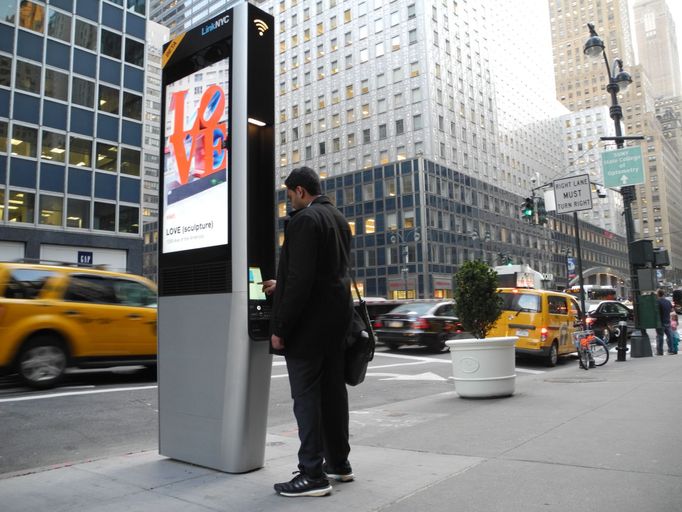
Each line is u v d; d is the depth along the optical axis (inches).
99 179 1222.3
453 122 2234.3
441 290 2022.6
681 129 6771.7
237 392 161.5
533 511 122.9
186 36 184.7
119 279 397.1
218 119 171.3
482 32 2578.7
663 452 171.0
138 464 174.4
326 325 141.7
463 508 126.5
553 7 6264.8
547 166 3297.2
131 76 1302.9
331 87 2384.4
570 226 3356.3
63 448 224.5
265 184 171.3
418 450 188.9
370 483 149.2
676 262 5816.9
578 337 491.8
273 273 170.6
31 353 343.3
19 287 344.8
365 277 2135.8
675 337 633.0
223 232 166.6
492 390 316.5
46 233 1123.3
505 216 2554.1
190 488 147.9
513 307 551.8
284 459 181.6
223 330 164.1
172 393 179.9
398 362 573.6
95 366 375.6
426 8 2142.0
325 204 148.0
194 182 177.0
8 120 1088.8
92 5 1240.2
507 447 187.0
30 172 1112.8
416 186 2038.6
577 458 167.6
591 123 4185.5
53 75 1162.6
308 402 141.9
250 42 167.9
